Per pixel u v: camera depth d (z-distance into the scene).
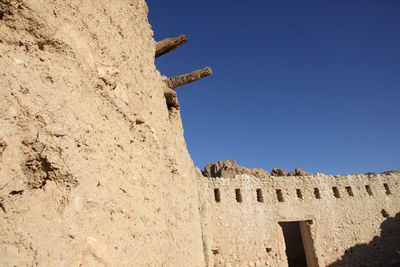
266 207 15.72
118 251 2.05
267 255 14.56
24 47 1.83
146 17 4.21
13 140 1.49
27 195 1.50
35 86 1.71
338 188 17.89
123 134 2.70
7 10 1.78
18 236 1.35
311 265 15.95
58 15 2.09
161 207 3.26
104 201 2.04
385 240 17.36
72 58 2.12
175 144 5.32
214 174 32.03
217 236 13.95
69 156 1.75
